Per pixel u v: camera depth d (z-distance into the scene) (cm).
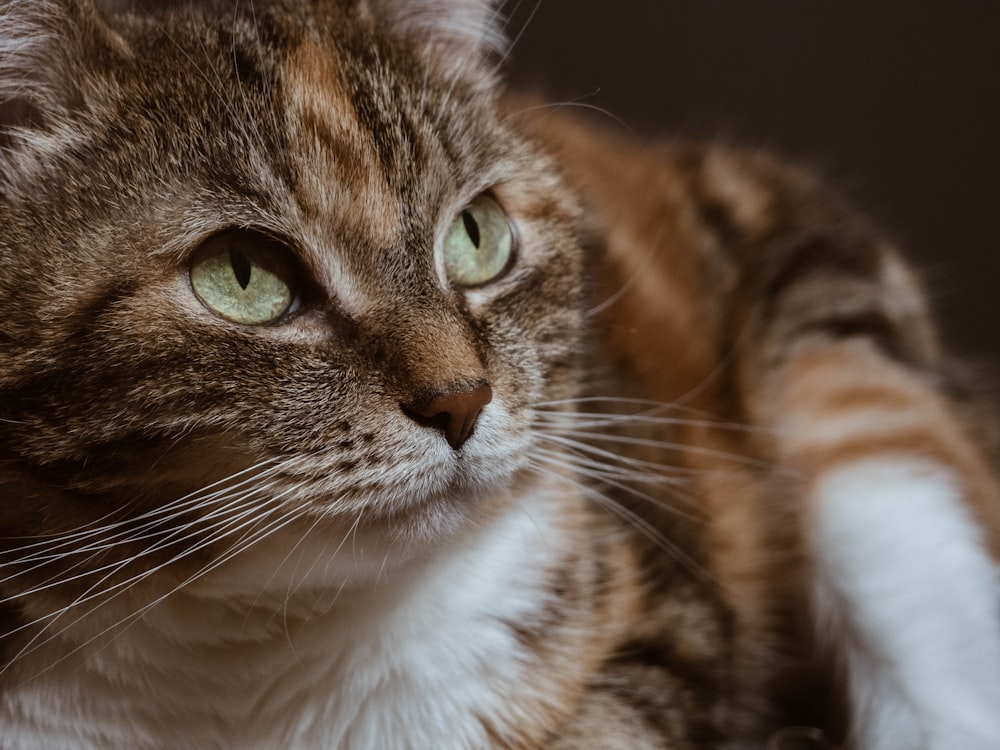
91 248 34
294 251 35
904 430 46
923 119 54
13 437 34
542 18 55
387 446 35
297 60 36
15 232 34
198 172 35
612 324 44
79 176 35
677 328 46
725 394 46
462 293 37
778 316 47
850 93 55
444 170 37
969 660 44
